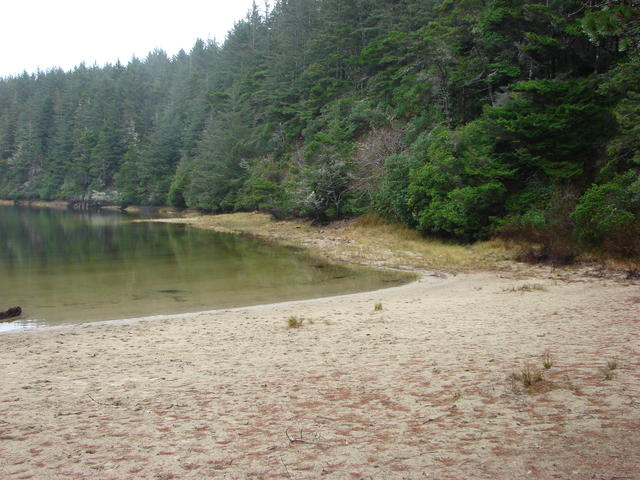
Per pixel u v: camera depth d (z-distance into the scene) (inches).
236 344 327.3
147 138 3449.8
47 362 296.5
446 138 992.9
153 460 146.4
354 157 1424.7
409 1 1841.8
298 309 473.4
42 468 143.2
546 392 180.9
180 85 3927.2
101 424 181.2
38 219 2171.5
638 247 621.6
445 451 138.3
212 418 183.5
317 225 1407.5
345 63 2134.6
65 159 3754.9
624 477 113.9
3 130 4269.2
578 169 792.9
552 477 117.1
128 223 1878.7
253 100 2506.2
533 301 441.4
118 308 512.7
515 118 856.3
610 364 205.2
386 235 1087.6
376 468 131.3
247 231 1460.4
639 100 612.1
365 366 249.1
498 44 1107.3
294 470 133.9
